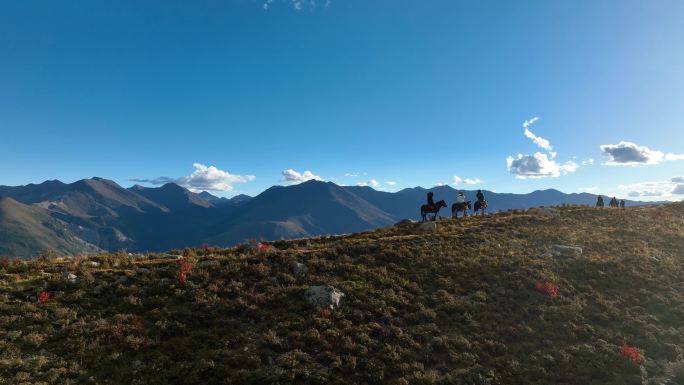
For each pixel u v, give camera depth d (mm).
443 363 19969
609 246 37312
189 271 26516
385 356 19797
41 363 17266
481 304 25500
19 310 20828
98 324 20312
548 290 27484
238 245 35844
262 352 19422
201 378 17516
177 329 20734
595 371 19734
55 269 26422
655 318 24938
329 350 20047
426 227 43594
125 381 17000
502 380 19016
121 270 26594
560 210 54406
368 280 27812
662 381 19062
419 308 24766
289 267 28875
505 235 40344
